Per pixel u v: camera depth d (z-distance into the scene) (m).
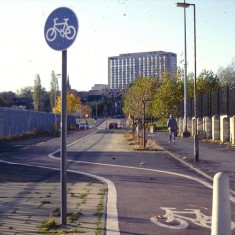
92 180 14.34
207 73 65.00
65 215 8.20
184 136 44.66
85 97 146.38
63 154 8.11
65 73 8.12
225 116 34.62
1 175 15.81
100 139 41.69
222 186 6.03
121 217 8.91
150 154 24.42
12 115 44.16
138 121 40.97
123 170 17.19
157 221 8.60
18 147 32.06
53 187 12.89
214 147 29.38
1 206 10.08
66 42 7.96
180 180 14.33
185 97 45.62
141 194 11.59
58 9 8.02
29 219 8.77
